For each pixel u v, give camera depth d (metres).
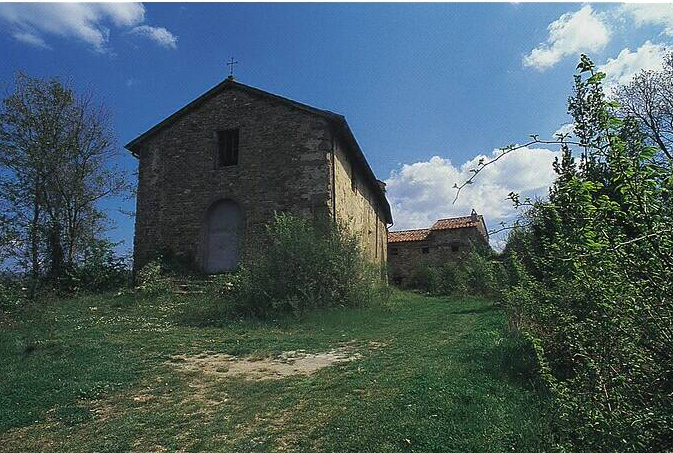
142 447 4.39
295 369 6.78
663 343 2.29
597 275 2.56
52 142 18.42
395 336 8.81
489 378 5.39
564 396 2.92
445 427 4.16
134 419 5.04
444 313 12.14
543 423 3.99
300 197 15.59
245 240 15.45
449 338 8.24
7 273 15.89
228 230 16.55
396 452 3.83
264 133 16.41
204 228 16.52
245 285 11.87
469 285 18.75
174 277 15.45
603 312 2.61
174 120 17.56
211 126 17.12
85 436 4.71
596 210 2.31
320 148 15.74
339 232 13.64
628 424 2.40
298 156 15.88
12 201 18.06
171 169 17.23
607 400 2.60
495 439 3.90
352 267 12.72
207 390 5.95
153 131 17.62
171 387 6.05
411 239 33.94
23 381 6.30
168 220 16.89
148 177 17.47
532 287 6.07
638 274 2.29
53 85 18.72
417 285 28.98
